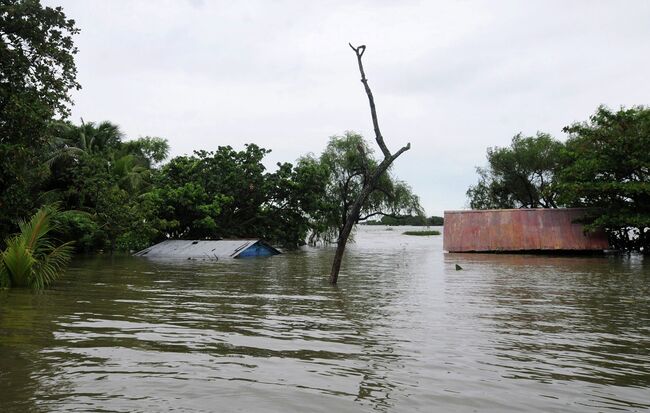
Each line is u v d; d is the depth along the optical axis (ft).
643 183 92.68
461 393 16.48
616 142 94.79
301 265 70.54
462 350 21.95
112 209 88.48
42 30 62.03
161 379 17.37
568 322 28.63
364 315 30.25
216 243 93.04
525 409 15.20
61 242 86.74
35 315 28.78
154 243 107.04
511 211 110.83
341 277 54.44
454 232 109.40
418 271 62.54
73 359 19.70
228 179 110.93
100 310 30.83
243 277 53.06
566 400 15.99
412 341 23.50
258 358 20.27
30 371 18.06
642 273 60.59
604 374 18.72
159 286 43.96
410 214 139.03
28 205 69.21
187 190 104.53
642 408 15.40
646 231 103.30
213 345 22.34
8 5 60.23
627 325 27.84
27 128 58.29
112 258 81.97
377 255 97.91
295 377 17.84
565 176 104.88
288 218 116.67
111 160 107.14
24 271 41.01
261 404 15.15
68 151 90.99
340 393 16.26
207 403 15.14
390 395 16.16
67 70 64.54
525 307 33.86
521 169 149.38
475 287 45.42
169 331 25.08
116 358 19.94
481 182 159.22
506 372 18.83
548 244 101.55
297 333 24.99
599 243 100.78
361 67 46.70
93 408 14.56
